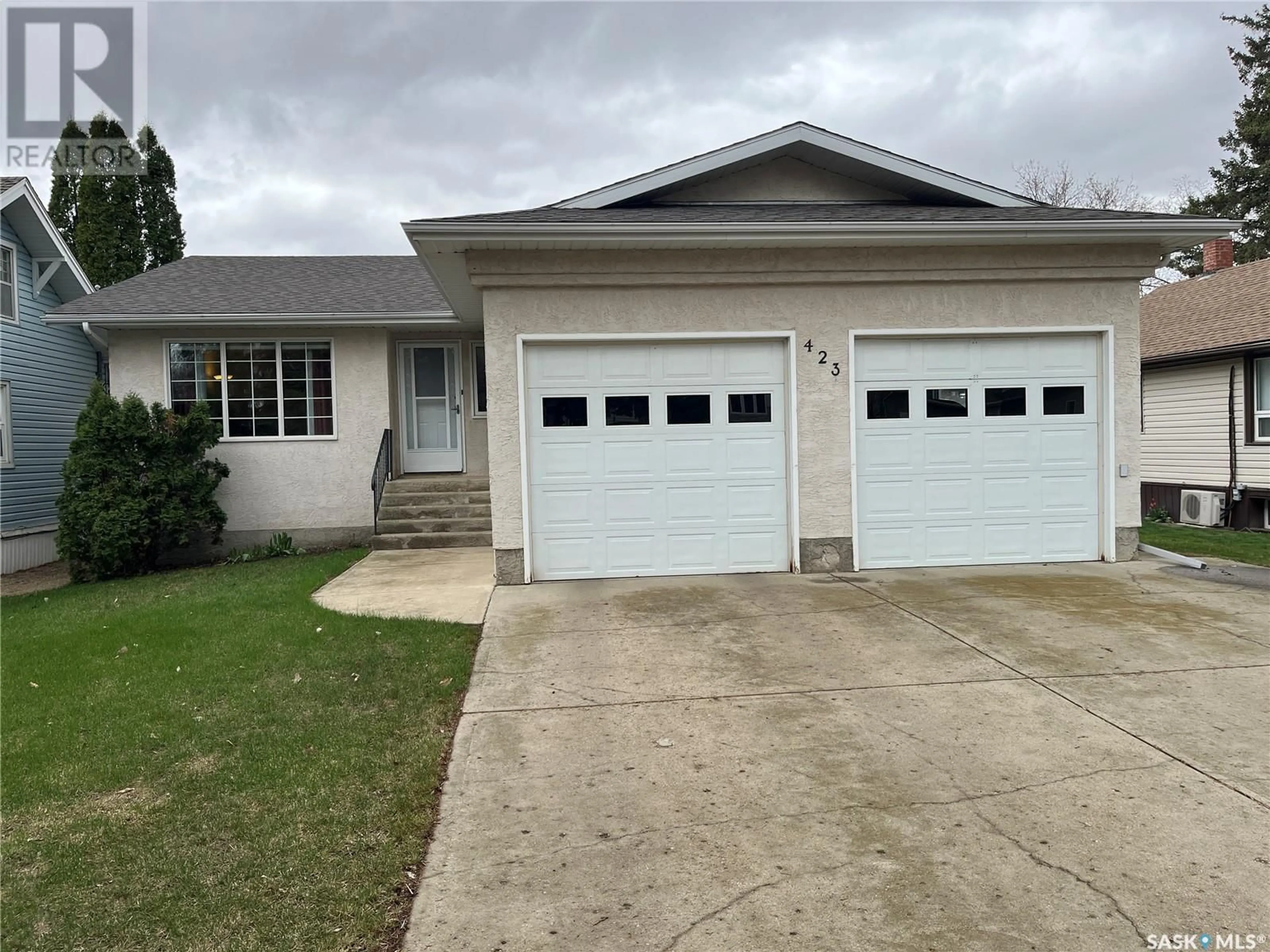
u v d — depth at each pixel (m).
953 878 3.15
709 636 6.40
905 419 8.91
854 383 8.76
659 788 3.94
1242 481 15.71
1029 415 9.02
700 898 3.05
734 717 4.77
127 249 24.56
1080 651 5.88
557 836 3.52
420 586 8.70
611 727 4.68
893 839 3.44
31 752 4.47
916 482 8.94
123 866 3.33
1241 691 5.09
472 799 3.86
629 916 2.96
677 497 8.71
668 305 8.53
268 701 5.15
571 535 8.63
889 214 8.86
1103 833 3.46
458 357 14.34
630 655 5.94
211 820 3.68
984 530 9.02
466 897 3.09
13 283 13.99
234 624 7.18
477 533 11.88
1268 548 11.04
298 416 13.14
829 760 4.20
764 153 9.41
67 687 5.61
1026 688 5.16
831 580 8.31
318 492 13.11
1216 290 18.73
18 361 14.06
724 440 8.73
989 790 3.85
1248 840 3.38
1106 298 8.95
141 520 11.13
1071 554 9.12
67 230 26.19
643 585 8.28
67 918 2.99
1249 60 33.06
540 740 4.51
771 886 3.12
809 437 8.72
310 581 9.28
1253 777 3.94
